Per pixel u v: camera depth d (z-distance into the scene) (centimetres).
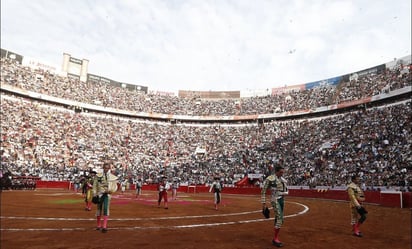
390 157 2947
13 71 4997
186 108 6525
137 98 6562
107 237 756
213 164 4600
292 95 5991
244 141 5184
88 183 1436
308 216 1397
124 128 5647
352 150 3462
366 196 2391
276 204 764
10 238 721
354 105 4606
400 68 4516
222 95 7050
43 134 4369
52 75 5725
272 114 5684
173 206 1795
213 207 1789
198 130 5972
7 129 4028
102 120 5650
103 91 6278
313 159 3750
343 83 5334
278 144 4638
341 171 3175
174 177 4212
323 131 4384
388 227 1090
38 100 5159
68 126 4888
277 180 791
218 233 873
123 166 4525
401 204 1980
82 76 6384
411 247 761
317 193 3020
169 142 5447
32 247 634
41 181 3622
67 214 1220
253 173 4047
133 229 888
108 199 857
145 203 1966
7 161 3544
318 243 779
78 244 670
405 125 3306
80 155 4391
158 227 943
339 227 1066
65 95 5444
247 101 6481
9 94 4784
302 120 5328
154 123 6241
